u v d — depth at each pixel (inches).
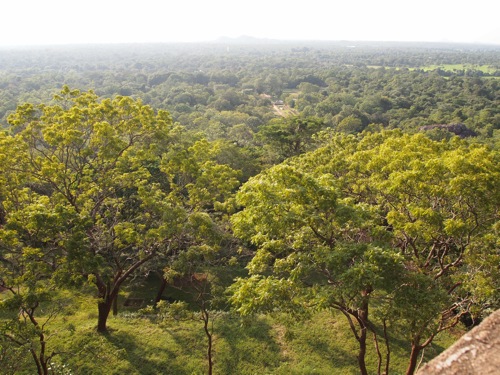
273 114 2738.7
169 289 748.0
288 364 506.0
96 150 613.9
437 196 378.3
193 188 606.9
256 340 549.6
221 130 1793.8
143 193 529.0
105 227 575.5
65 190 565.0
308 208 358.3
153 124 584.7
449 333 583.5
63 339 533.3
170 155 648.4
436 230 362.9
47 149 570.3
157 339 549.6
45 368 408.2
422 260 433.1
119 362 497.0
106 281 528.4
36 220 377.1
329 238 366.3
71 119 514.0
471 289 360.8
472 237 383.9
